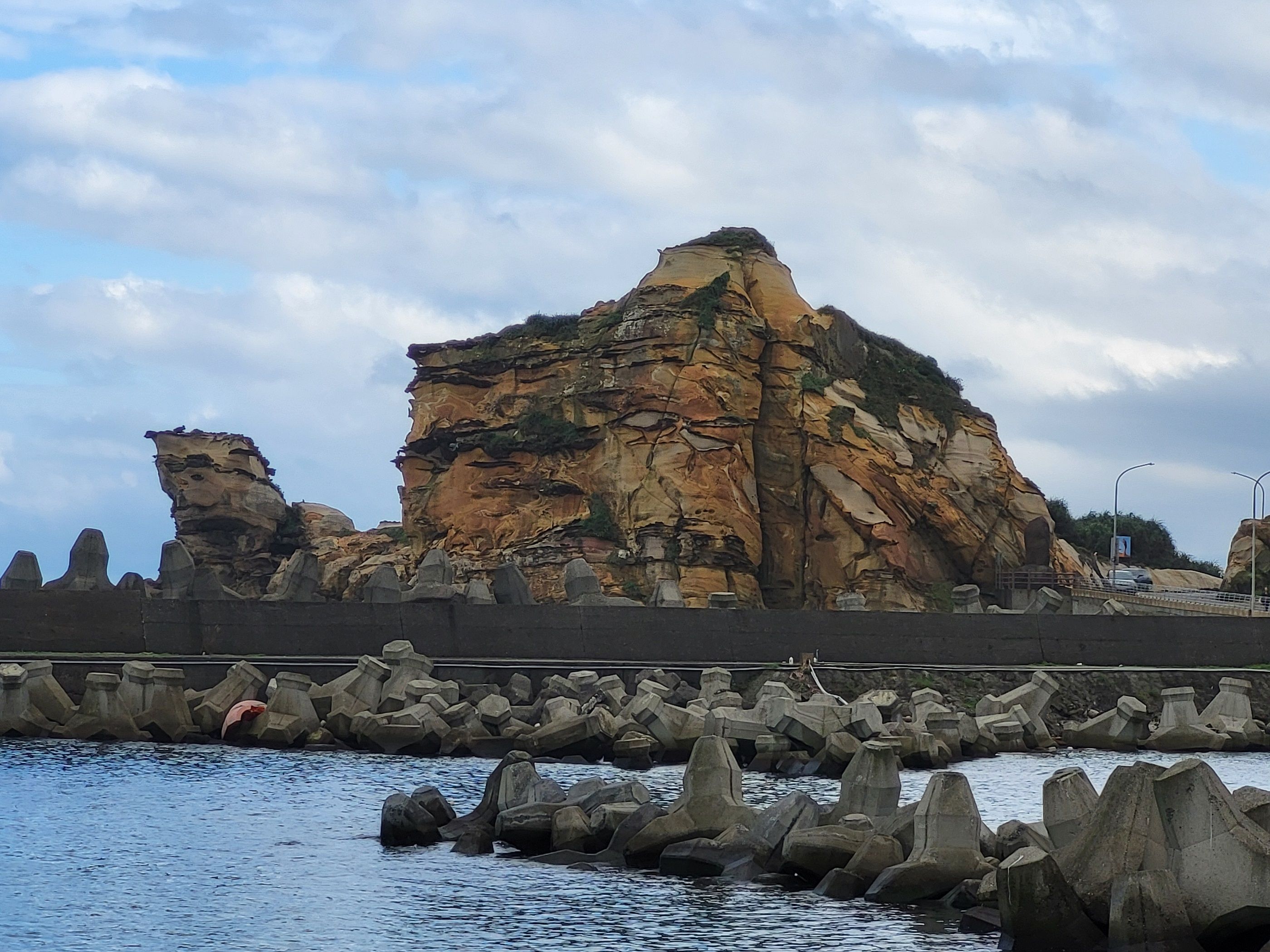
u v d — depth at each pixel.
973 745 58.66
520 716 57.75
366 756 53.44
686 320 115.31
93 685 55.03
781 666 68.12
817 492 116.44
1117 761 57.69
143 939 28.77
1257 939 26.09
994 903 29.61
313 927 29.55
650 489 112.56
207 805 42.19
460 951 28.00
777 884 32.72
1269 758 60.75
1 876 33.41
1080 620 75.19
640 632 68.56
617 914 30.28
